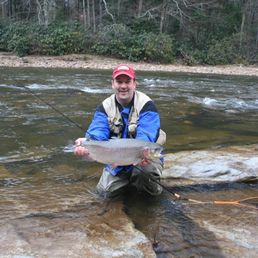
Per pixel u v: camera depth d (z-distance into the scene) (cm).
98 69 2195
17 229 345
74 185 459
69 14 3388
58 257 301
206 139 716
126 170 427
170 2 3131
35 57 2553
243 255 322
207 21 3325
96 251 312
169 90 1402
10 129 730
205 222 376
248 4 3416
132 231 347
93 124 401
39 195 425
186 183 467
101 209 394
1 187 448
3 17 3106
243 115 980
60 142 654
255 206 418
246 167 505
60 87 1335
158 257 317
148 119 390
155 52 2714
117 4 3278
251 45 3256
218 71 2497
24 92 1184
